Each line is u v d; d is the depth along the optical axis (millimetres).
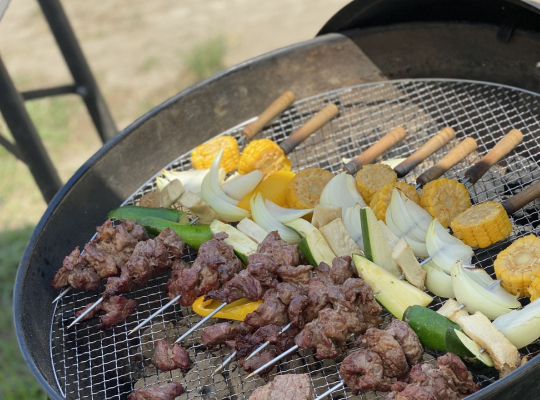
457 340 1010
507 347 1008
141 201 1250
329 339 1037
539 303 1029
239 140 1356
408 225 1135
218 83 1318
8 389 1466
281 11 2453
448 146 1312
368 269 1082
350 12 1315
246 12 2488
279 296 1073
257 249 1120
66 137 2041
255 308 1106
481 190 1233
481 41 1273
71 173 1887
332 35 1333
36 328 1115
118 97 2160
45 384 1026
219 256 1116
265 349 1090
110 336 1152
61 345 1144
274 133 1381
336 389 1076
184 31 2430
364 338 1031
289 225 1134
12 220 1812
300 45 1330
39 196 1865
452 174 1260
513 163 1232
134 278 1137
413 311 1044
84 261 1154
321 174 1201
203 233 1160
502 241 1175
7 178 1940
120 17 2576
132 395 1058
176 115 1305
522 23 1229
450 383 1004
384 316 1126
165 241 1145
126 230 1164
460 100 1338
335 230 1119
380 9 1305
